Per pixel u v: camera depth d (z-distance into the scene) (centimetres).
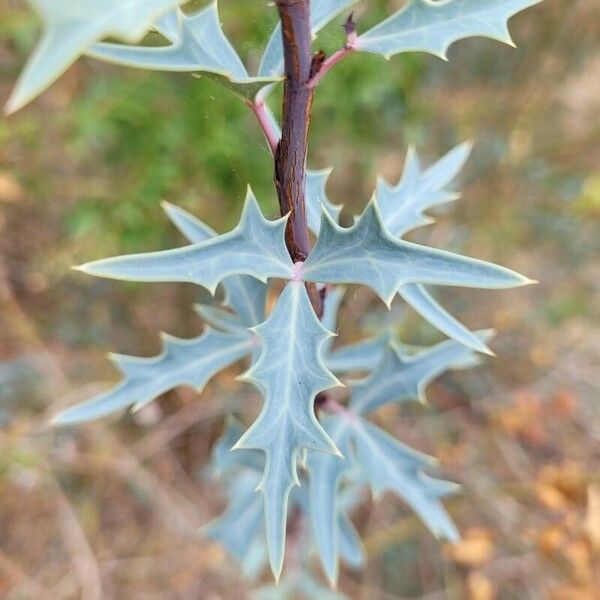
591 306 51
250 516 28
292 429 15
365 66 37
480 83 49
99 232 40
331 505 22
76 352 47
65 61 9
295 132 15
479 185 51
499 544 42
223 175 38
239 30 33
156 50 13
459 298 50
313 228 19
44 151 41
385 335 24
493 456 45
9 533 43
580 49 48
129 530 45
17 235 46
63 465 43
